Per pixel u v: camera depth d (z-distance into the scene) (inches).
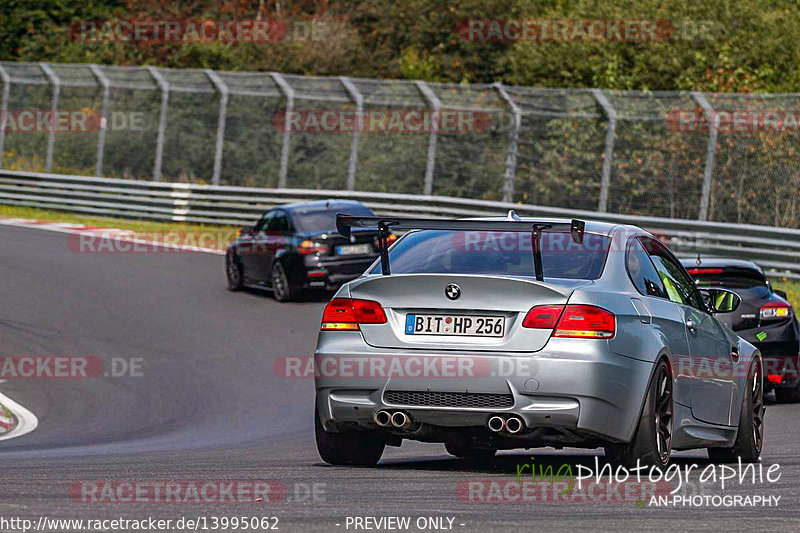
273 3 6407.5
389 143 4146.2
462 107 3767.2
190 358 2255.2
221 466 1077.8
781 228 2984.7
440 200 3690.9
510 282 935.7
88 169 4869.6
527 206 3432.6
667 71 4466.0
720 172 3415.4
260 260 2918.3
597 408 919.7
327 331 985.5
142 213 4315.9
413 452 1302.9
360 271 2874.0
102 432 1648.6
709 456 1201.4
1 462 1138.7
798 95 3181.6
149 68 4453.7
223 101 4249.5
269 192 4035.4
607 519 765.9
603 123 3422.7
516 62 4909.0
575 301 930.7
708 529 735.7
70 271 3221.0
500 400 929.5
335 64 5885.8
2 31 6427.2
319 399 991.6
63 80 4741.6
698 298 1149.1
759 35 4330.7
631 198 3572.8
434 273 984.9
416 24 5753.0
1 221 4261.8
